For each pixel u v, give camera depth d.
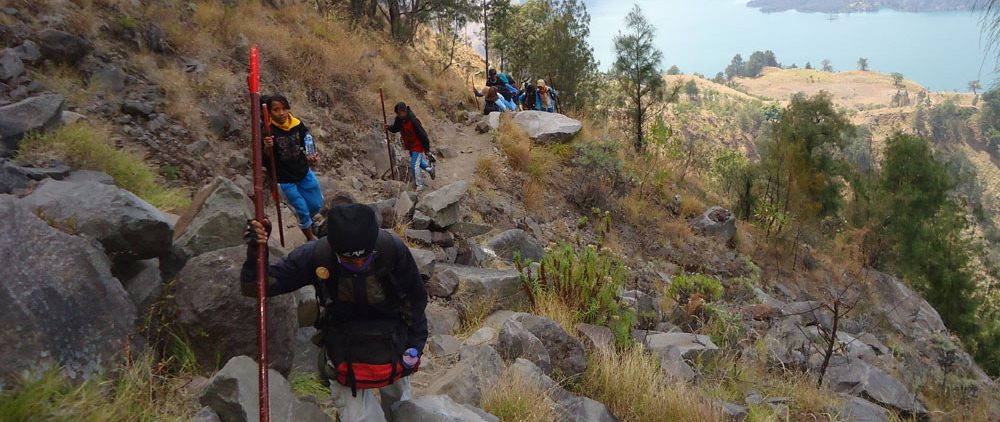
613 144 16.56
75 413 2.85
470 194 12.01
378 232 2.83
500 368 4.77
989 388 10.09
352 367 2.93
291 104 11.60
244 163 9.12
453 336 5.77
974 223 24.28
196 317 3.65
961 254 22.80
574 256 7.93
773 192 21.59
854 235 22.75
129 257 3.82
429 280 6.61
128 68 9.17
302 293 4.39
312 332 4.49
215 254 3.86
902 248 22.72
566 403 4.81
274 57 12.41
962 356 13.33
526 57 29.11
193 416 3.26
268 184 8.48
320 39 15.02
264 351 2.88
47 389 2.80
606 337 6.34
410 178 11.88
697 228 16.75
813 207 21.00
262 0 14.96
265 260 2.90
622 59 21.25
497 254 9.58
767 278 16.44
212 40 11.57
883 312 17.66
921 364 11.00
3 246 2.99
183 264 4.18
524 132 16.16
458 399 4.32
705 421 5.10
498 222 11.75
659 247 14.91
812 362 8.38
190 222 4.46
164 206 6.47
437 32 36.12
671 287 10.02
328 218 2.74
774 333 9.31
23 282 2.97
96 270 3.33
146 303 3.68
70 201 3.81
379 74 15.08
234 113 10.02
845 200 24.12
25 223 3.16
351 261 2.77
